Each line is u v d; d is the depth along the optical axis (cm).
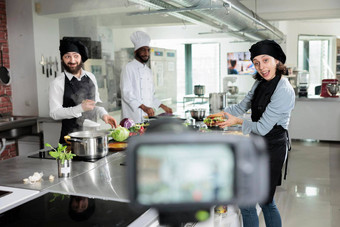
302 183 436
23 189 154
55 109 278
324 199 381
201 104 557
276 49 221
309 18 690
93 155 201
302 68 989
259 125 225
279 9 647
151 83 415
